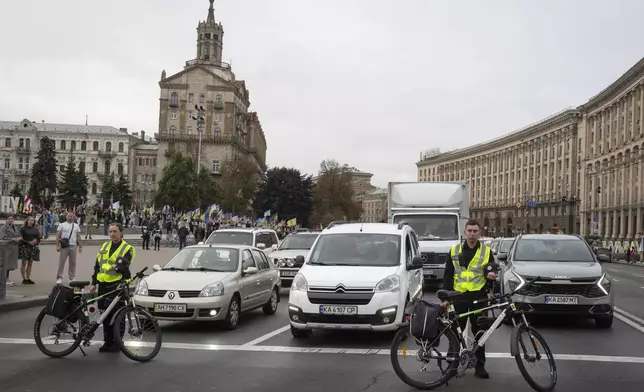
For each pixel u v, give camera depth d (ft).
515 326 24.66
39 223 157.28
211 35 386.32
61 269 58.85
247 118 410.93
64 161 452.35
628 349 33.06
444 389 24.50
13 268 49.83
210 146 350.43
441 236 70.49
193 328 39.83
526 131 392.88
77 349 32.14
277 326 40.98
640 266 164.55
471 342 25.82
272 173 305.73
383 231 39.86
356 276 34.47
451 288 26.63
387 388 24.48
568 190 338.95
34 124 461.37
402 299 34.24
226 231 70.44
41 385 24.54
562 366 28.76
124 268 31.14
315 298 33.81
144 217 196.65
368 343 34.40
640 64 248.32
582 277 39.96
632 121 265.13
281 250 66.23
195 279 38.73
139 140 475.72
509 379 26.07
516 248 46.52
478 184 475.72
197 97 353.31
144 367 28.04
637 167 259.39
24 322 40.52
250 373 26.96
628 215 264.72
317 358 30.32
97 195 449.89
